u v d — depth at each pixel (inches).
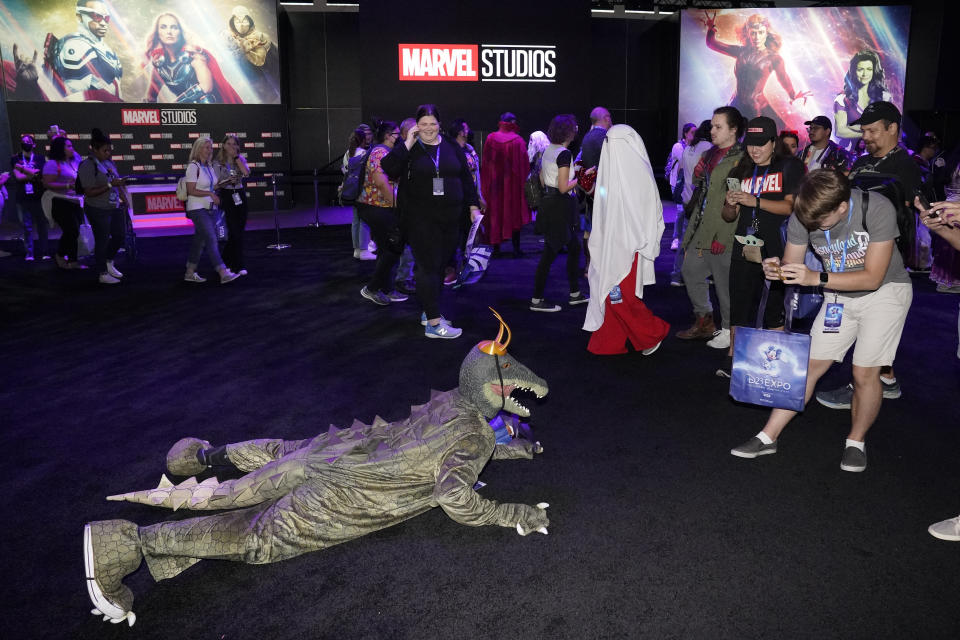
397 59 563.8
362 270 377.1
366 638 97.6
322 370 211.3
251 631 99.3
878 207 127.7
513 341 239.8
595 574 111.1
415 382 199.8
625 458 150.9
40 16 592.1
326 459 119.6
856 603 103.6
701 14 684.1
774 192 184.2
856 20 681.6
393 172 234.2
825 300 139.9
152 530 105.7
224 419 174.1
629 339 222.4
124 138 624.7
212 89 641.0
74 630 100.1
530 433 155.9
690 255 228.1
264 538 111.3
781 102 696.4
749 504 131.6
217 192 346.6
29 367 216.8
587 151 265.7
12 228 568.4
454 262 330.0
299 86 705.6
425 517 128.5
